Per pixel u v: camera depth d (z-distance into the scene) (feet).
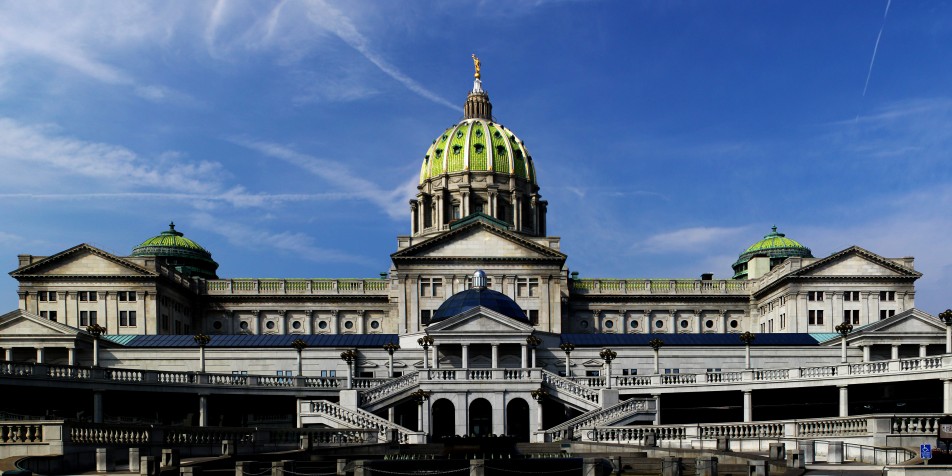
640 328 535.60
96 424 165.78
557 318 456.86
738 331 536.42
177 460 149.38
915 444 169.89
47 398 273.95
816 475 132.26
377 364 357.41
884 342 362.94
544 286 459.73
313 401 253.24
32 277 460.55
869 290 474.90
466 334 336.49
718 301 536.42
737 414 300.61
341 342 386.32
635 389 292.81
